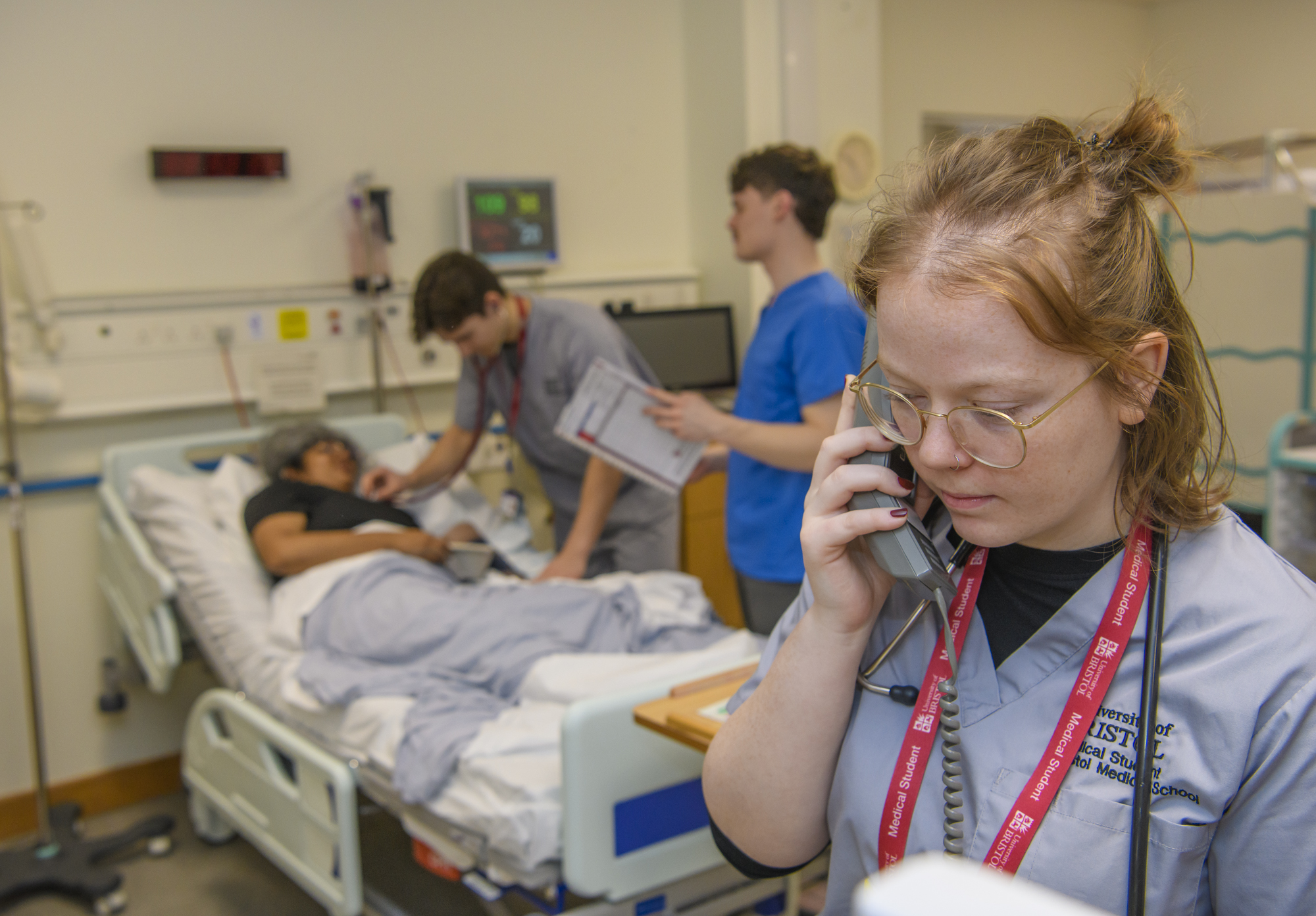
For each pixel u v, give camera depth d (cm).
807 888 206
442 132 334
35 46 271
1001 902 22
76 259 281
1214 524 70
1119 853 65
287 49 306
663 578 251
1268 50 460
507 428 286
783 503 203
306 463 282
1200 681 64
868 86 380
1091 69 482
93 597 291
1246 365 403
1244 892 64
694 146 381
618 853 161
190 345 294
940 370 61
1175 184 67
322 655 215
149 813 297
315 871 209
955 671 72
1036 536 69
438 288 247
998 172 64
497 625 213
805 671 78
